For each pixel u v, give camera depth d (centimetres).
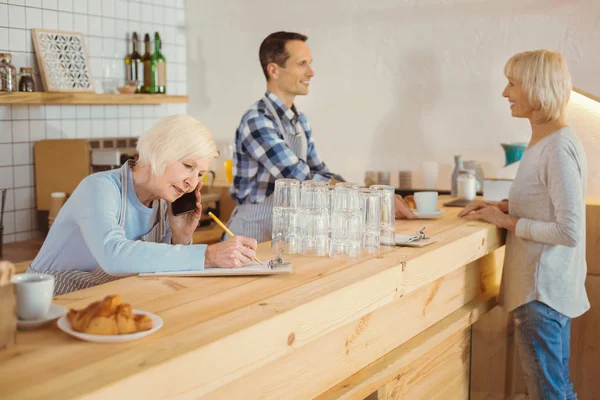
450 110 357
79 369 111
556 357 249
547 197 240
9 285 120
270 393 158
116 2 411
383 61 373
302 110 404
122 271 174
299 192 208
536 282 245
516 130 340
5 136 368
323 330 158
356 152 388
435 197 276
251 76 421
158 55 418
